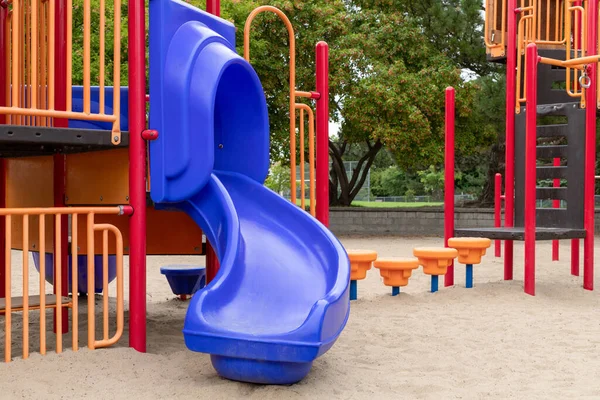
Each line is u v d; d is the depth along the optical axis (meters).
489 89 16.58
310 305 3.79
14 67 3.72
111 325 5.65
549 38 9.25
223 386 3.54
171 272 6.85
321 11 16.62
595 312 6.15
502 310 6.14
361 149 36.50
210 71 4.25
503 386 3.79
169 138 4.21
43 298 3.94
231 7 15.54
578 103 7.51
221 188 4.28
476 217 17.17
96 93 5.17
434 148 16.91
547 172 7.85
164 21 4.24
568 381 3.92
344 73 16.59
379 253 12.25
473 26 18.23
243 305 3.75
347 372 4.04
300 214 4.50
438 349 4.71
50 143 3.94
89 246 4.09
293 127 5.85
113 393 3.46
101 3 4.11
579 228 7.45
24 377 3.58
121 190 4.41
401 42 17.34
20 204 5.35
